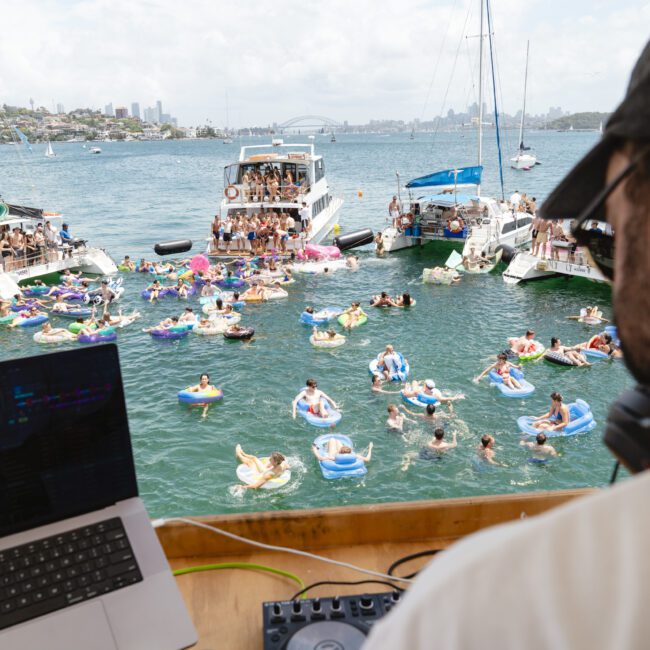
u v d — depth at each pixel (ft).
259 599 8.86
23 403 7.29
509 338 70.64
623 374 61.00
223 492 42.50
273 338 72.90
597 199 2.33
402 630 1.89
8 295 89.10
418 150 570.87
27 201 217.77
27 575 7.08
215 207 197.98
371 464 45.39
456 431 49.85
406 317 79.87
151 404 55.93
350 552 9.80
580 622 1.66
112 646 6.85
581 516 1.83
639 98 2.14
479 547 1.92
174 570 9.30
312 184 120.37
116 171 364.38
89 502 7.71
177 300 89.61
